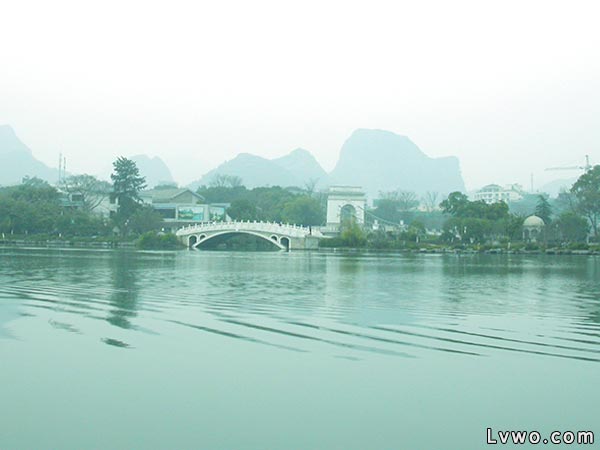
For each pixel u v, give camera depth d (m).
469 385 16.94
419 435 13.78
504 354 20.25
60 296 33.75
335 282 44.72
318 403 15.54
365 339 22.38
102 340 21.83
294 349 20.70
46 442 13.25
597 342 22.12
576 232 122.75
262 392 16.27
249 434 13.70
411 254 105.00
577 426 14.30
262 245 145.12
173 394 16.05
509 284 44.50
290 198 194.25
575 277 51.81
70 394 15.99
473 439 13.60
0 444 13.13
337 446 13.16
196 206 157.00
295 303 31.70
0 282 41.38
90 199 146.62
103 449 12.97
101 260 69.75
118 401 15.53
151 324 24.95
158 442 13.30
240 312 28.31
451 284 44.09
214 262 70.56
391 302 32.62
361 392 16.33
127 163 131.25
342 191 171.12
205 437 13.54
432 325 25.33
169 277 47.09
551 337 23.02
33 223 126.75
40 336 22.42
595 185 130.75
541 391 16.53
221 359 19.33
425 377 17.64
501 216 133.75
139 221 125.69
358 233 117.44
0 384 16.70
